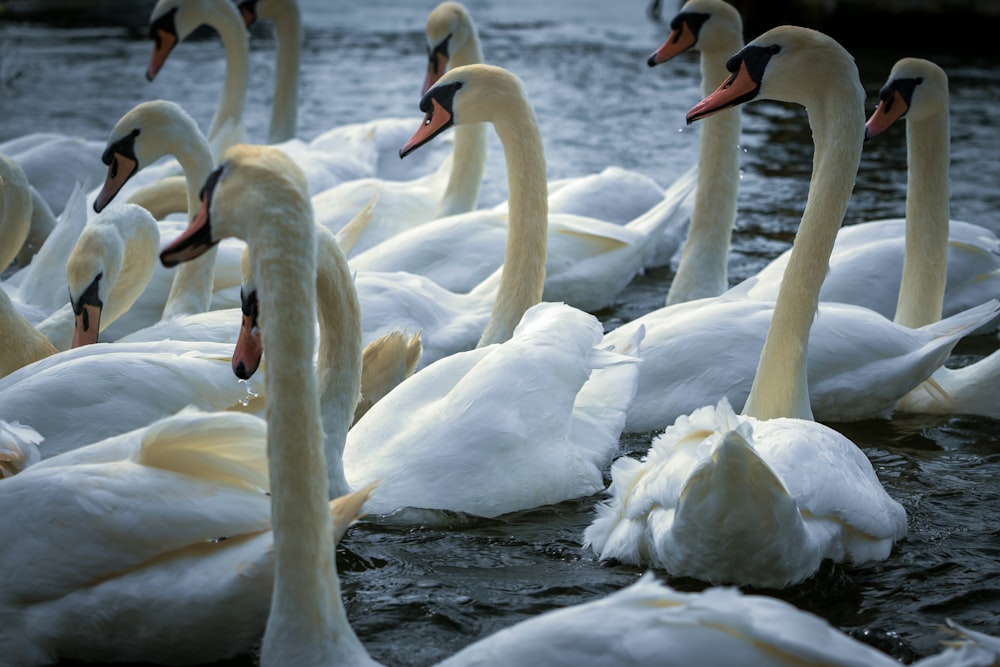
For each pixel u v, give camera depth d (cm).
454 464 862
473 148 1516
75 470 680
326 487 607
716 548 697
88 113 2283
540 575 787
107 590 664
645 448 1010
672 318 1085
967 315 1079
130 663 686
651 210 1505
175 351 953
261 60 2891
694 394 1034
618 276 1426
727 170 1312
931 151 1165
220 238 623
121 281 1130
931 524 859
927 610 738
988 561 798
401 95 2508
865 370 1049
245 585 650
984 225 1647
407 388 930
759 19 3547
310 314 604
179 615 657
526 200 1118
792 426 777
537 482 877
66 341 1113
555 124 2308
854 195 1852
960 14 3362
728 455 656
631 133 2252
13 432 780
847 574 770
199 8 1788
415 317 1191
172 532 658
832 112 933
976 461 989
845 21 3478
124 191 1562
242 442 666
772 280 1254
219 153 1647
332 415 827
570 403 902
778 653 507
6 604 673
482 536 840
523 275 1120
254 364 738
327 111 2358
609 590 766
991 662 524
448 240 1358
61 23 3350
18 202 1218
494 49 3011
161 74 2662
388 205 1544
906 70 1152
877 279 1266
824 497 728
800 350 938
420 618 738
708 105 958
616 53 3019
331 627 602
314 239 611
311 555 598
